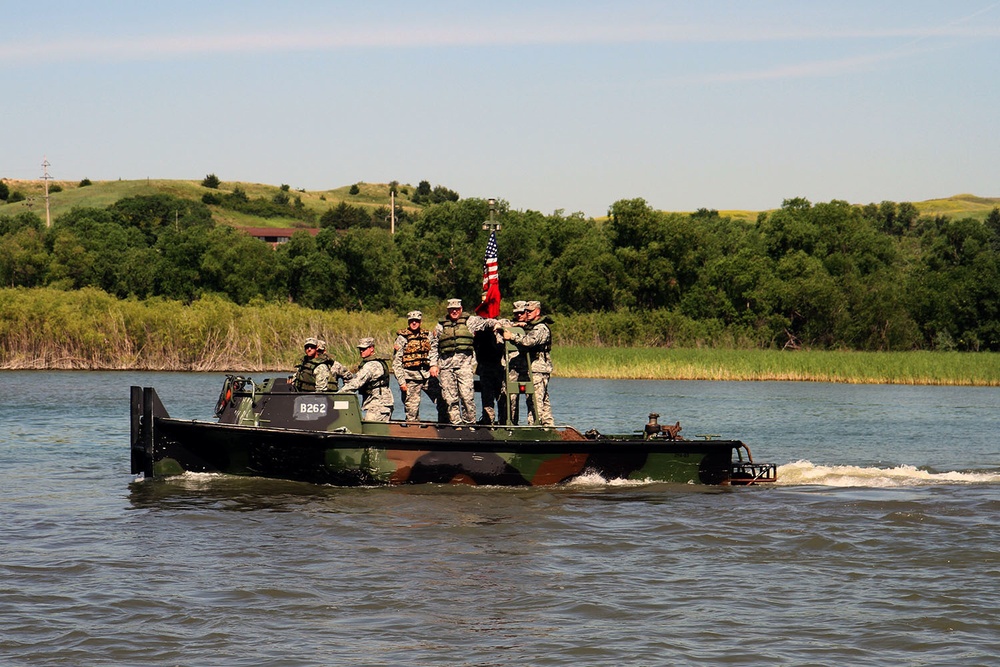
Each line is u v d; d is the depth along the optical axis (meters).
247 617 15.98
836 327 112.31
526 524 22.52
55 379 63.84
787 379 76.44
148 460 26.55
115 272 124.38
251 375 69.12
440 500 24.75
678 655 14.61
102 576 18.12
